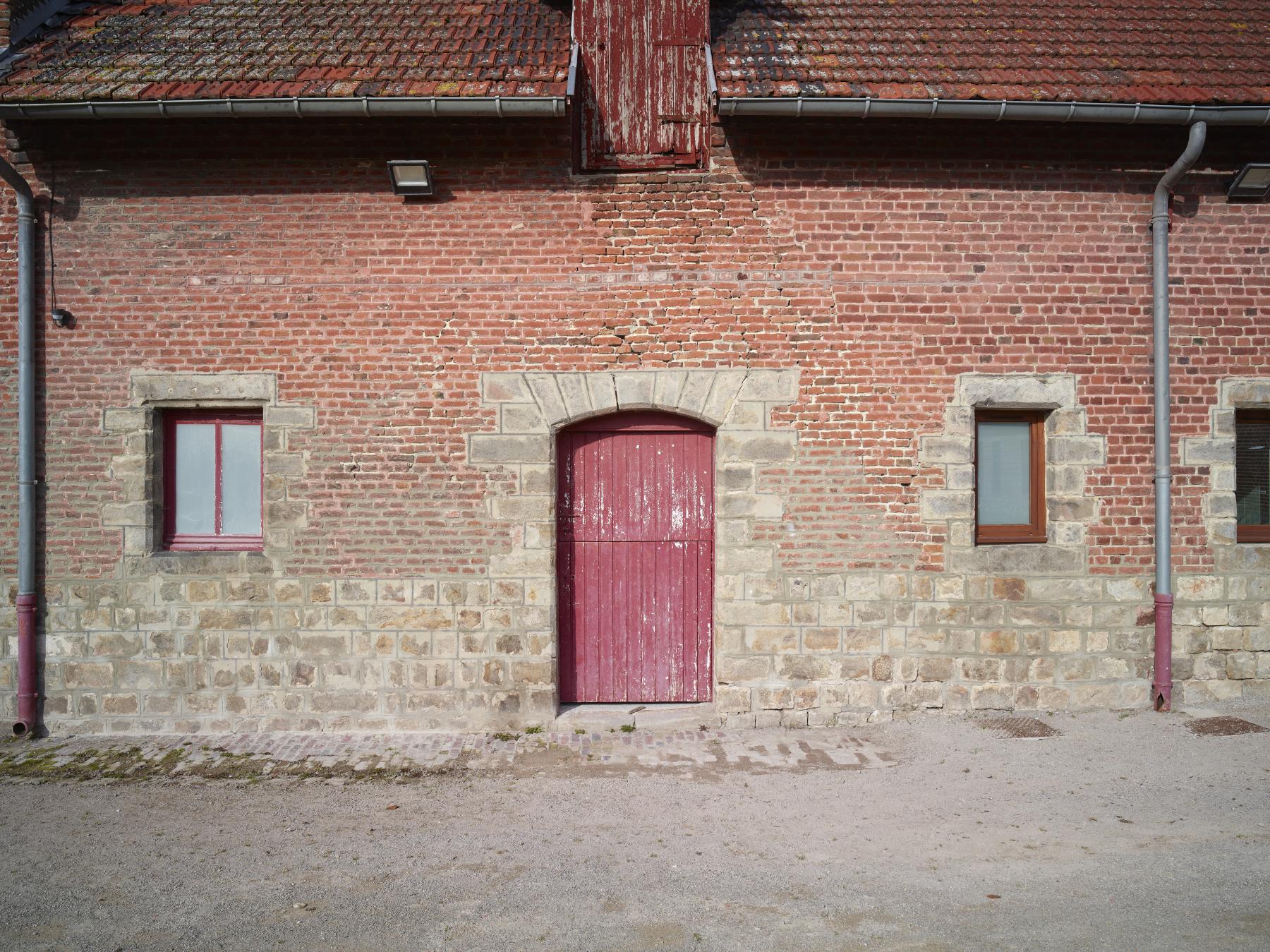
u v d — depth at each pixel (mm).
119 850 4883
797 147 6836
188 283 6832
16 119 6453
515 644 6820
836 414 6840
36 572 6801
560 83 6555
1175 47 7160
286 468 6809
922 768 5902
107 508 6801
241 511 7066
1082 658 6883
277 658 6793
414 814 5328
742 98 6383
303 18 7453
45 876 4566
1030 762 5926
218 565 6789
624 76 6965
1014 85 6617
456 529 6836
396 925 4043
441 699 6801
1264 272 7012
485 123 6824
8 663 6785
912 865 4543
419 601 6812
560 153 6844
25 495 6703
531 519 6840
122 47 7004
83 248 6832
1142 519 6926
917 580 6840
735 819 5176
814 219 6840
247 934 3988
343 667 6797
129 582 6785
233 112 6383
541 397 6840
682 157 6922
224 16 7488
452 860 4703
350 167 6836
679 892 4305
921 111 6457
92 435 6809
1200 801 5262
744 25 7430
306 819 5277
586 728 6758
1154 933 3844
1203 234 6992
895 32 7324
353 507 6828
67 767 6152
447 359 6836
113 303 6824
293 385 6816
